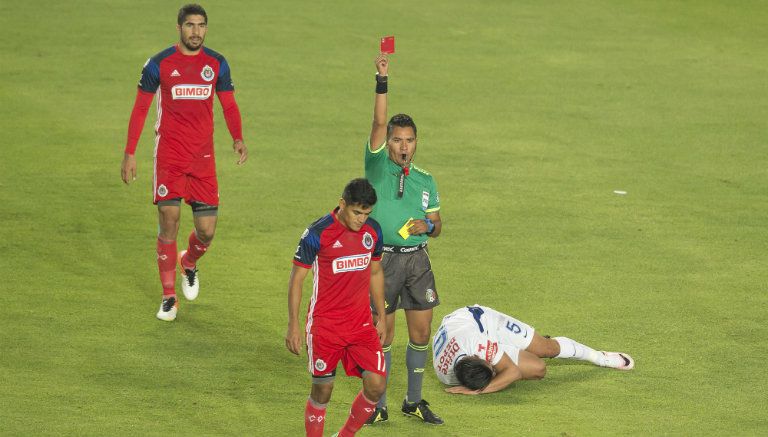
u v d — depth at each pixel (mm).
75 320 33000
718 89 66312
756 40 80375
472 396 29188
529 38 78938
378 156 26906
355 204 23578
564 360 31688
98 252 39125
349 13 85250
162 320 33438
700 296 36125
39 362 29766
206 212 33781
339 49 73750
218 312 34344
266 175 48562
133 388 28438
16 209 42844
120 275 37094
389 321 27516
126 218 42719
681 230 42594
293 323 24438
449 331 29500
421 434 26594
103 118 56250
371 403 24906
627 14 88062
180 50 32625
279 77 66062
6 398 27203
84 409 26812
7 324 32312
